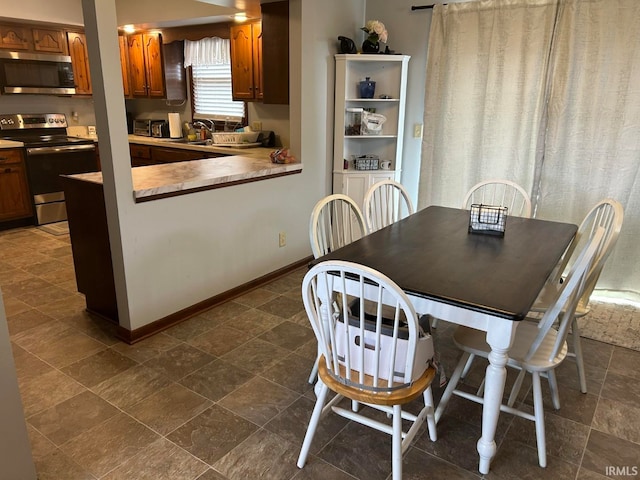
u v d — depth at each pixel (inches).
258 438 81.1
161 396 91.7
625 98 125.6
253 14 176.6
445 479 73.0
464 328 83.6
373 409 89.3
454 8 144.8
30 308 128.0
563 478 73.4
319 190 162.2
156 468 74.1
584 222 102.1
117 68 96.5
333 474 73.8
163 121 238.2
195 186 117.3
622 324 122.8
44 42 206.1
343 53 152.9
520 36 135.8
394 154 168.1
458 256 82.3
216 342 112.1
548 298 94.7
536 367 73.0
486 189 150.3
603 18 123.8
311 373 96.4
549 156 138.0
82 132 234.8
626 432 83.4
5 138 211.9
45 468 73.5
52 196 207.5
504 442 81.0
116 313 116.9
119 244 104.6
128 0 207.2
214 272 129.3
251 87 188.4
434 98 154.4
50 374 98.2
